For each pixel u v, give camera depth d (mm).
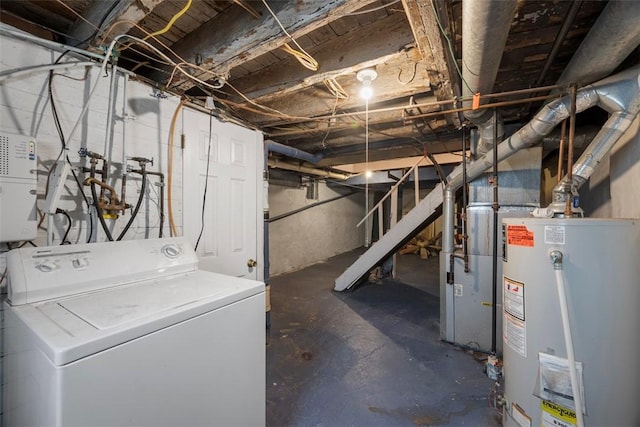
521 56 1724
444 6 1198
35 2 1281
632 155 1561
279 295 3928
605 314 1156
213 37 1466
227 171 2057
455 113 2209
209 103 1866
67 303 992
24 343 854
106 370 765
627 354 1156
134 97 1543
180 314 939
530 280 1302
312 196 6070
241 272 2146
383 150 3805
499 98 2195
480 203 2391
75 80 1315
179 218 1753
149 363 856
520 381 1341
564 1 1254
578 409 1156
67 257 1117
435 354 2318
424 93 2299
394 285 4438
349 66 1682
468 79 1527
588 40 1296
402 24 1500
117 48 1423
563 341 1205
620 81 1423
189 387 960
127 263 1256
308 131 2824
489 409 1673
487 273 2344
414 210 3322
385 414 1641
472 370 2084
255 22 1306
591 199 2252
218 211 1990
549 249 1239
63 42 1494
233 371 1116
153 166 1624
